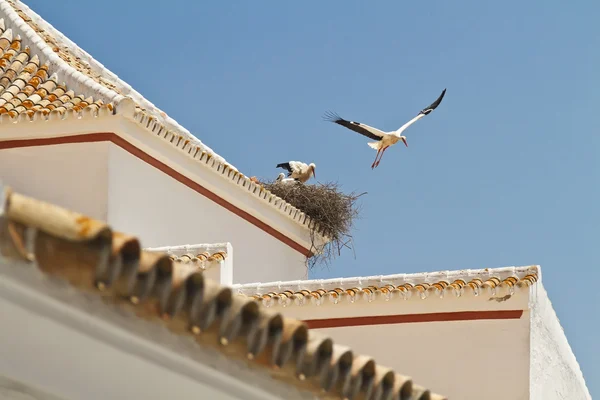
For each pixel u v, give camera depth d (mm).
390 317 16094
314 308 16297
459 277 16234
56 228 6031
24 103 18062
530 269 16188
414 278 16328
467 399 15703
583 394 19625
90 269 6203
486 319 15867
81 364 6914
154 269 6590
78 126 17484
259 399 7621
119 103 17391
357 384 8133
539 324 16312
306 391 7859
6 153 17766
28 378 7043
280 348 7508
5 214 5879
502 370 15703
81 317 6426
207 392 7328
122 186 17609
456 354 15844
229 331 7109
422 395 8852
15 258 5977
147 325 6734
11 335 6617
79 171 17422
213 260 16234
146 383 7168
